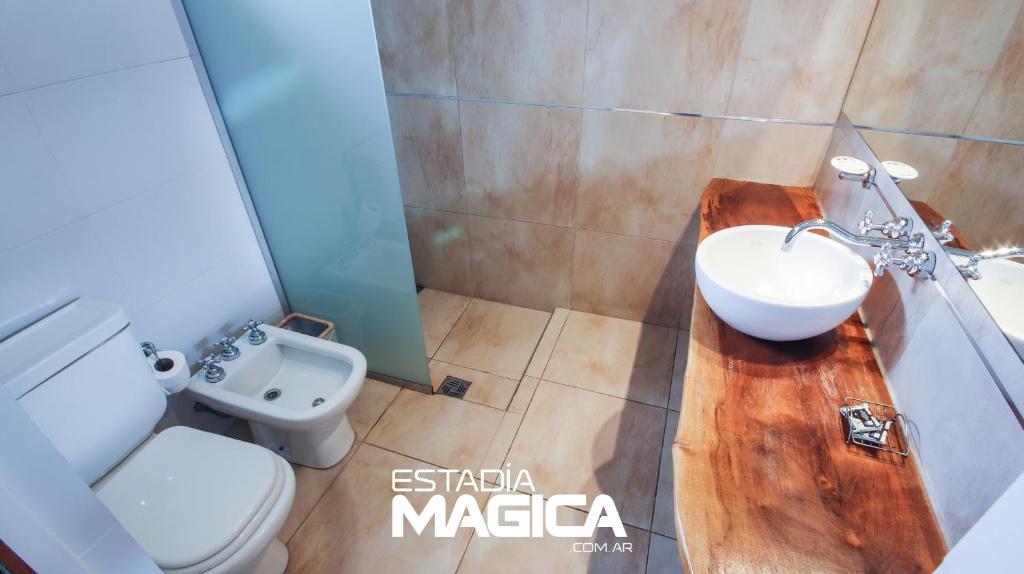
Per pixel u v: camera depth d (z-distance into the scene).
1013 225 0.72
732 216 1.67
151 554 1.17
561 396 2.12
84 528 0.60
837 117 1.70
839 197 1.55
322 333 2.04
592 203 2.19
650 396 2.11
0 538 0.53
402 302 1.91
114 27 1.33
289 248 1.97
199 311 1.75
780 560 0.76
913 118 1.21
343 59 1.41
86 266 1.37
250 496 1.29
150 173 1.49
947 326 0.88
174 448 1.41
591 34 1.79
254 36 1.47
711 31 1.66
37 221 1.25
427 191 2.43
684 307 2.38
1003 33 0.89
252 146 1.73
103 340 1.25
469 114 2.12
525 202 2.29
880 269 1.10
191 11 1.49
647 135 1.94
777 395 1.05
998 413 0.70
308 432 1.72
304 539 1.62
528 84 1.96
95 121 1.33
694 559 0.77
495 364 2.30
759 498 0.85
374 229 1.75
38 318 1.28
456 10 1.88
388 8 1.97
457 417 2.04
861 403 1.03
